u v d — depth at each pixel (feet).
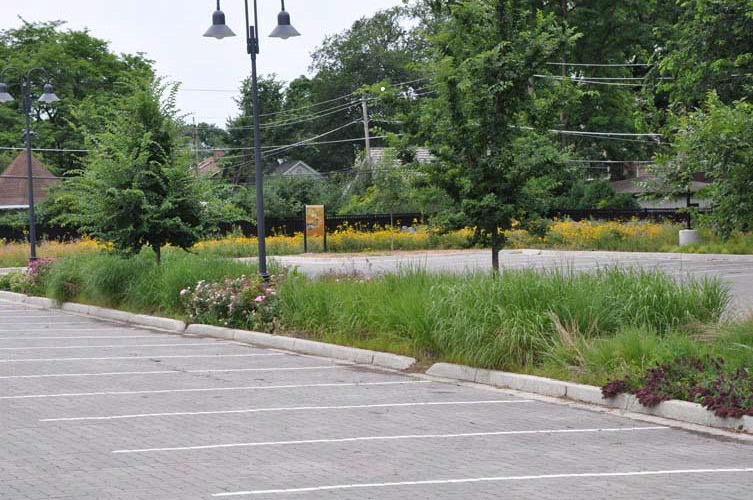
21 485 24.86
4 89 94.84
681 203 171.12
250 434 31.32
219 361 49.39
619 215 167.32
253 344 56.65
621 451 28.60
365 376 44.16
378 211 173.99
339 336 52.21
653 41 189.57
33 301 86.94
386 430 31.96
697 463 26.94
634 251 132.16
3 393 39.58
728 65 114.73
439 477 25.52
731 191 39.63
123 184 74.49
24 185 219.20
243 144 272.31
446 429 32.09
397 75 283.79
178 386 41.37
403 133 56.70
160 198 75.51
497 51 53.26
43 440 30.42
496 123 54.49
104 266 76.69
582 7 191.62
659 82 129.80
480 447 29.27
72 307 79.56
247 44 62.75
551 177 55.83
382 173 144.97
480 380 41.98
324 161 295.07
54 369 46.57
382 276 58.90
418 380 42.96
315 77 301.22
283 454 28.40
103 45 250.37
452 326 44.42
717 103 41.01
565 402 37.09
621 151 201.98
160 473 26.07
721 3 111.24
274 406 36.52
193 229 76.23
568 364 40.32
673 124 43.70
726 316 45.06
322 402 37.42
